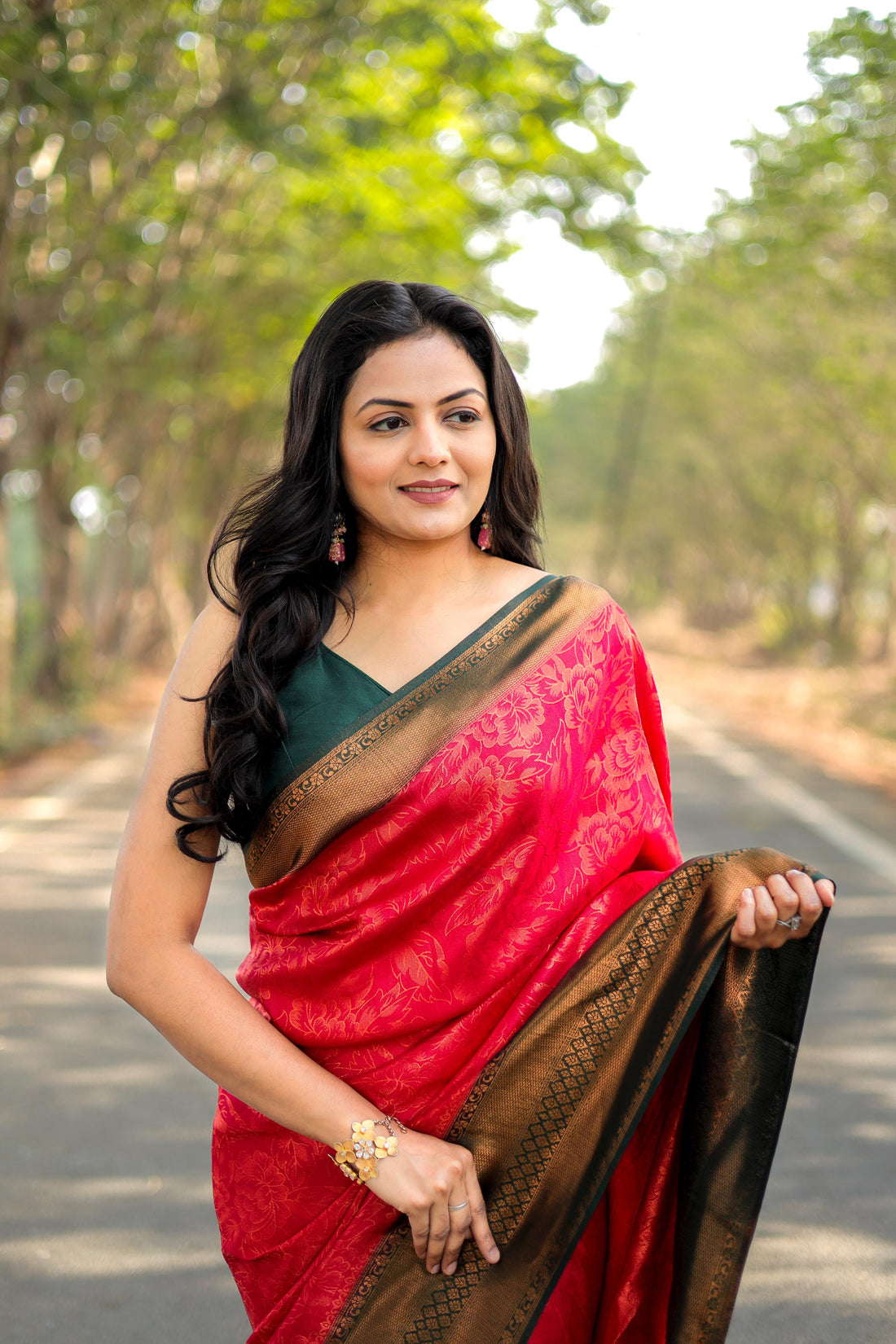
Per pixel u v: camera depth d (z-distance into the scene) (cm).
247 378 1961
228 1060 184
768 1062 199
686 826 1068
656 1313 208
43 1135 450
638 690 212
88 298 1544
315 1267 197
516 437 208
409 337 196
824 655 3716
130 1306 341
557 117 1295
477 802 189
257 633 194
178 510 3278
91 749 1692
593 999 192
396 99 1348
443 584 204
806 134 1462
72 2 1080
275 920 195
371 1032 190
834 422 2622
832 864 915
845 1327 330
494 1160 190
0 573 1622
